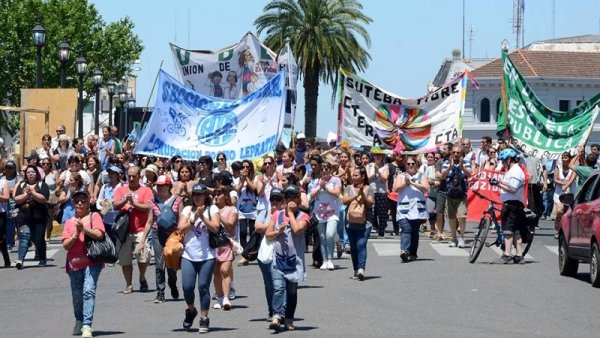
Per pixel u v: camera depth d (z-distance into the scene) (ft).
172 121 107.55
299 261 57.57
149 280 81.82
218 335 56.39
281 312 57.21
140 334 56.95
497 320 60.34
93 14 334.44
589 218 74.33
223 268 64.80
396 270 85.15
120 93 213.25
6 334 57.36
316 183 86.53
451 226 103.35
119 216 73.92
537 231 124.16
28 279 82.28
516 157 89.10
